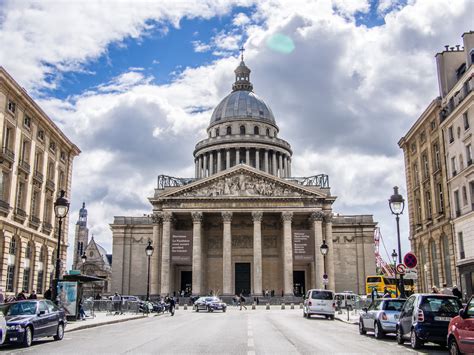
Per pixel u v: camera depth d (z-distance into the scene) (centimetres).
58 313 2916
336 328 3859
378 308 3016
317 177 10544
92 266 15012
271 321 4731
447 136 5700
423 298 2392
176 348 2338
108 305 6325
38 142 6262
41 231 6341
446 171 5741
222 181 10019
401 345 2562
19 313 2684
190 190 9981
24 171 5791
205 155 14050
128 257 11544
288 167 14300
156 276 9900
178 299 9450
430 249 6372
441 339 2286
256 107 14712
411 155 7025
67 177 7362
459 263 5241
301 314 6366
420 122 6438
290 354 2106
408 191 7100
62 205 3681
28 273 6072
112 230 11669
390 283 8456
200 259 9706
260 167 13712
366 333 3247
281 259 10550
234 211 9844
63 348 2389
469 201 5094
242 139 13650
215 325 4112
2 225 5278
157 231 10038
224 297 9356
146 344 2534
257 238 9700
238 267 10750
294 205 9856
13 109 5531
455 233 5494
